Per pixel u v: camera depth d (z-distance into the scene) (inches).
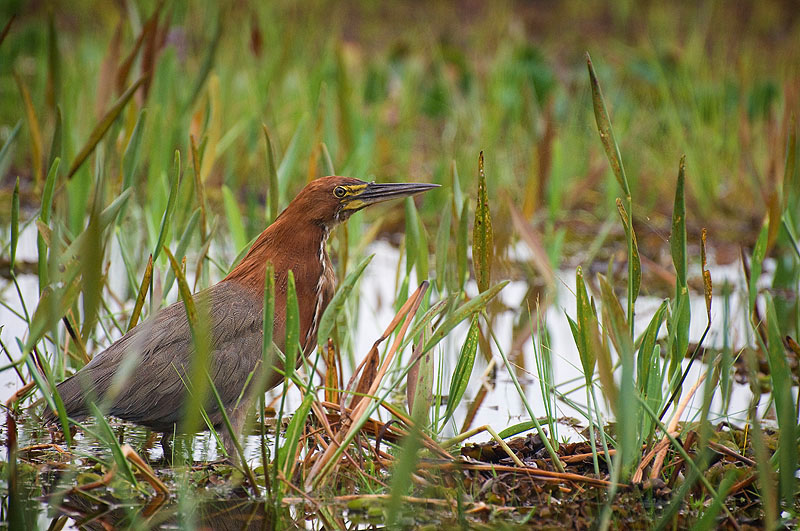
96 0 960.9
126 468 289.4
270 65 699.4
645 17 1071.0
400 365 410.3
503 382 427.8
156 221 478.6
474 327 309.9
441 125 832.9
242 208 645.3
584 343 296.8
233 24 774.5
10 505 281.7
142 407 319.6
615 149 298.8
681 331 311.6
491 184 677.9
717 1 1046.4
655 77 828.0
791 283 549.3
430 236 618.5
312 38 829.8
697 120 719.1
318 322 359.9
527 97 723.4
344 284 277.4
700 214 690.2
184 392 319.3
